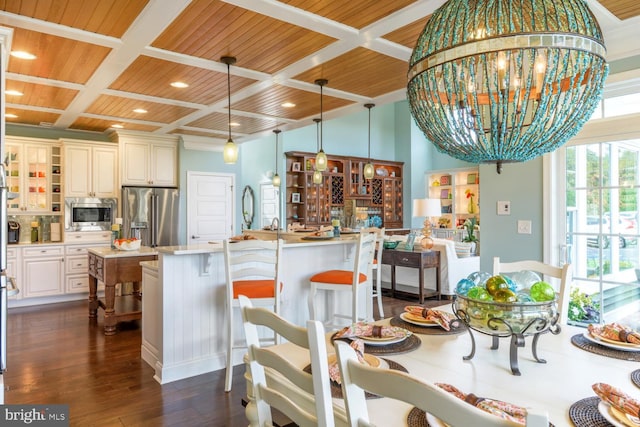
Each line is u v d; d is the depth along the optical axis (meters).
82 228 5.87
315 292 3.49
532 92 1.34
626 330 1.65
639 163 2.77
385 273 6.66
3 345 2.15
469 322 1.44
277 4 2.49
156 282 3.17
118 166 6.22
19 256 5.34
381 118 10.89
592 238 3.02
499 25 1.33
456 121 1.43
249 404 1.31
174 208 6.58
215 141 6.98
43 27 2.74
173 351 3.04
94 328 4.34
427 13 2.61
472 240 9.38
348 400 0.90
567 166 3.16
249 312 1.26
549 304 1.38
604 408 1.06
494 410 0.95
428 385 0.74
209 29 2.80
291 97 4.48
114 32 2.84
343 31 2.86
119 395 2.74
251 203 9.63
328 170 9.36
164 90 4.17
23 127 5.96
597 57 1.34
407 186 10.89
